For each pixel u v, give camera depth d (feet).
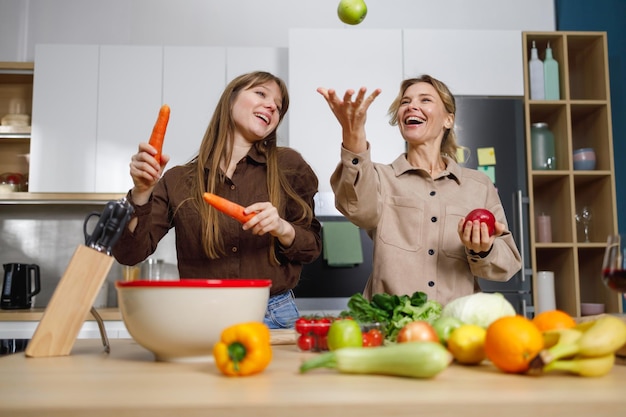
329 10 11.83
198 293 2.78
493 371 2.58
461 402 1.92
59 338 3.19
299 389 2.15
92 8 11.63
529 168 10.15
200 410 1.87
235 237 4.92
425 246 5.44
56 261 11.45
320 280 9.90
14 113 11.51
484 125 10.23
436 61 10.40
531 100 10.33
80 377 2.46
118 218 3.29
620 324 2.44
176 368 2.72
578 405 1.94
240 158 5.29
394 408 1.90
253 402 1.91
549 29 11.95
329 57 10.31
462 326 2.77
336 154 10.15
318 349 3.34
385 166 5.90
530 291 9.90
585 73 11.14
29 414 1.85
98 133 10.42
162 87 10.55
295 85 10.23
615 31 10.75
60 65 10.48
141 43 11.62
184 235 4.99
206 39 11.68
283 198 5.15
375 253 5.57
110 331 9.32
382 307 3.62
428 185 5.66
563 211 10.37
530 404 1.93
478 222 4.45
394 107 6.04
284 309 4.92
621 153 10.75
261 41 11.73
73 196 10.37
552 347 2.51
